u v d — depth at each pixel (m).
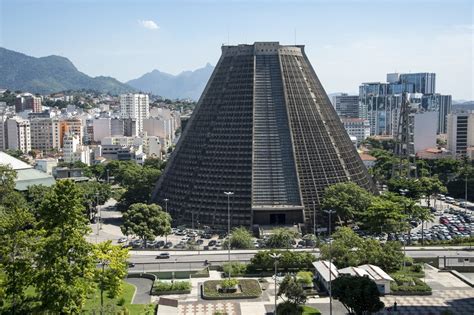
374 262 134.38
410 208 174.88
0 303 95.50
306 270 136.00
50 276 85.94
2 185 185.75
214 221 193.50
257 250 159.50
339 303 114.94
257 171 195.12
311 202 192.12
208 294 120.38
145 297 120.81
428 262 148.12
